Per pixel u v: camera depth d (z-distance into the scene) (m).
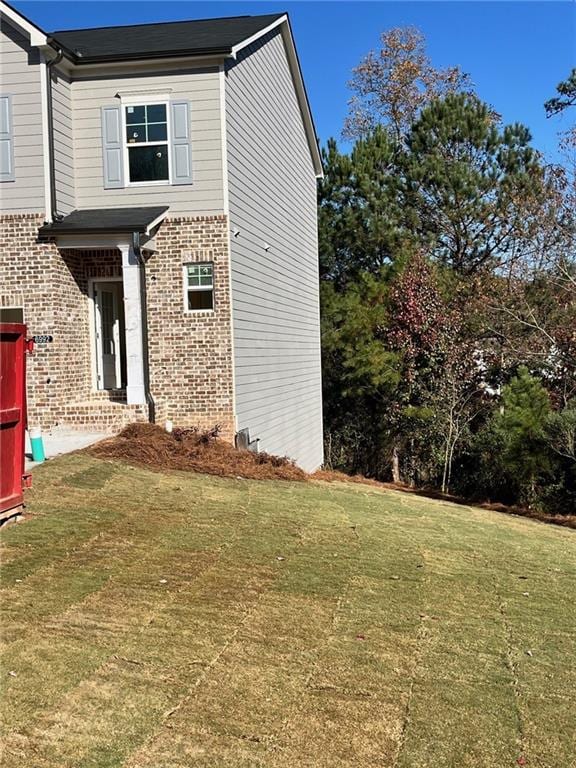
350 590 6.32
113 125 13.41
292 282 19.17
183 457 11.91
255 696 4.26
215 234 13.13
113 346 14.81
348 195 27.33
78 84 13.50
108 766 3.46
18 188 12.76
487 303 22.06
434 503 14.77
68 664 4.41
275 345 16.98
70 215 13.32
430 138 26.48
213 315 13.21
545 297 21.41
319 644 5.08
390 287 24.20
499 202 24.95
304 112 20.52
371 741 3.91
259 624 5.32
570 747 4.01
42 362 12.81
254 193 15.09
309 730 3.96
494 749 3.93
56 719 3.82
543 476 18.12
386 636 5.35
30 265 12.78
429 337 22.92
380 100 33.53
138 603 5.47
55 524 7.35
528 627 5.91
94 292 14.17
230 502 9.48
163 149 13.34
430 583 6.86
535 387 18.48
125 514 8.09
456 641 5.41
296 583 6.34
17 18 12.32
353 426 27.41
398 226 26.61
